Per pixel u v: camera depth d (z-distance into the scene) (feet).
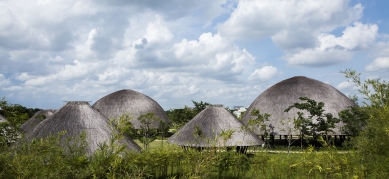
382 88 16.31
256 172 31.37
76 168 19.34
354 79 16.97
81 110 37.19
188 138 53.47
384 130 14.67
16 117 23.40
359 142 16.53
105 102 118.21
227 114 58.80
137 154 25.66
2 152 15.37
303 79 94.12
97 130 34.76
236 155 31.99
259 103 92.99
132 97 118.83
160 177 31.37
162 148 31.40
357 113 59.93
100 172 18.40
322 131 67.72
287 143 83.71
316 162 18.07
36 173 14.52
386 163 14.49
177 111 102.68
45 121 36.22
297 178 26.16
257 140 55.31
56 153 17.44
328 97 87.51
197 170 21.45
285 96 89.15
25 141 17.84
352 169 15.35
